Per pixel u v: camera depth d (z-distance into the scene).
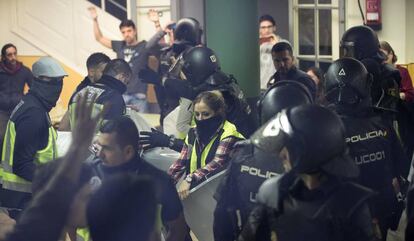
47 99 5.49
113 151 4.18
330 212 3.42
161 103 7.63
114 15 12.02
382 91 6.25
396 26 11.61
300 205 3.45
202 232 5.18
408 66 11.55
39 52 12.30
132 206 2.95
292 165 3.45
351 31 6.61
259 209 3.55
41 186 3.21
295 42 11.78
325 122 3.44
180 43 7.72
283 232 3.48
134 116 6.20
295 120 3.45
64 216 3.08
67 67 12.19
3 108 9.78
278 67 7.25
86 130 3.13
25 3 12.28
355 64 4.84
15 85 9.95
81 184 3.12
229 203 4.27
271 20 10.45
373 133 4.75
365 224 3.45
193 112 5.34
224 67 7.02
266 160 4.15
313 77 8.21
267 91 4.40
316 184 3.46
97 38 12.03
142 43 10.75
